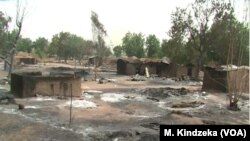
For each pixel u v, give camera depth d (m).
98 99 40.16
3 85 48.59
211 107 37.31
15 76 40.06
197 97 43.66
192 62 76.06
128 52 123.75
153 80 67.31
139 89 50.41
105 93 45.41
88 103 35.88
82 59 130.12
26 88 38.38
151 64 81.31
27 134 23.27
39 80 38.88
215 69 49.81
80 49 129.25
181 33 71.81
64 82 39.97
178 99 42.00
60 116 29.53
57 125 26.17
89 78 65.75
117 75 77.50
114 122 28.14
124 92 47.34
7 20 67.44
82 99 38.88
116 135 23.64
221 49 69.12
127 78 69.81
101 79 63.66
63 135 23.36
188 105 37.47
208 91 49.34
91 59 108.12
